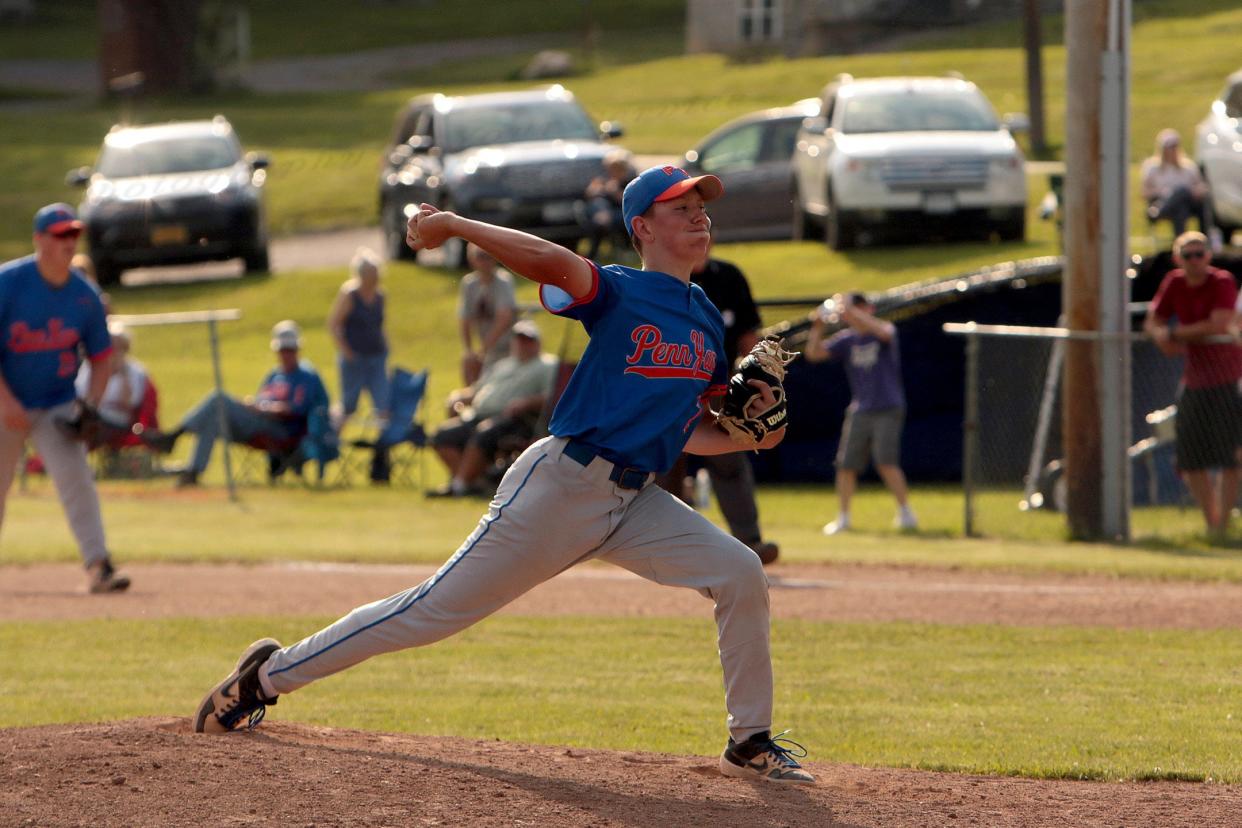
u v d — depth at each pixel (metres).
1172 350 44.84
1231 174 72.38
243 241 92.75
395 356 80.25
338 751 18.50
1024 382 57.00
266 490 58.75
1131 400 51.75
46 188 131.00
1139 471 52.22
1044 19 139.25
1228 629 31.73
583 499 17.27
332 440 59.62
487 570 17.61
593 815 16.14
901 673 27.42
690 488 55.19
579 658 29.05
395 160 93.25
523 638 31.20
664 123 132.50
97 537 36.72
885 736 22.34
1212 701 24.89
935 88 84.31
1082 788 18.50
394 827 15.49
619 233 74.12
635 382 17.11
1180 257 44.16
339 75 198.38
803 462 63.94
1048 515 50.72
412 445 60.25
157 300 90.81
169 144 95.75
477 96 91.75
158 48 184.50
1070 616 33.34
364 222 116.75
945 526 50.06
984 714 24.00
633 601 35.91
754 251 86.06
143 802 16.06
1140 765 20.14
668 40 198.25
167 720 20.33
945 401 64.19
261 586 37.72
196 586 37.88
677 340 17.20
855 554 43.03
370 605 18.52
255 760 17.73
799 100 134.75
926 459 63.91
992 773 19.95
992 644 30.27
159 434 59.16
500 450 56.41
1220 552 43.84
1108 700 25.02
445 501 55.84
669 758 19.50
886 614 33.66
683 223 17.45
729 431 18.62
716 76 152.75
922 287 60.84
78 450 36.25
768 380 18.36
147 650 29.73
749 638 18.02
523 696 25.58
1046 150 111.44
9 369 34.75
